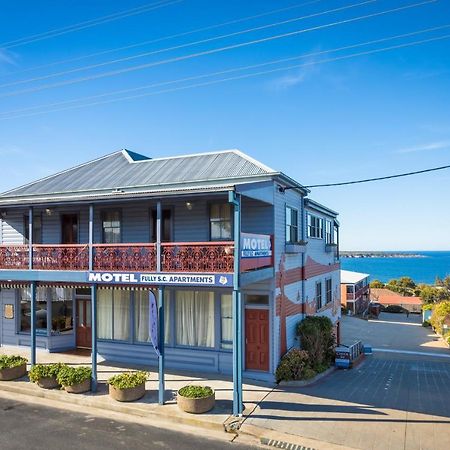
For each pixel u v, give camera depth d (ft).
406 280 282.36
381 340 100.07
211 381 44.09
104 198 41.37
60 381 39.91
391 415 35.47
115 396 37.88
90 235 43.45
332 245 73.20
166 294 50.19
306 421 34.12
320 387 44.16
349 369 57.57
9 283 49.47
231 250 38.65
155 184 51.44
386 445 29.94
